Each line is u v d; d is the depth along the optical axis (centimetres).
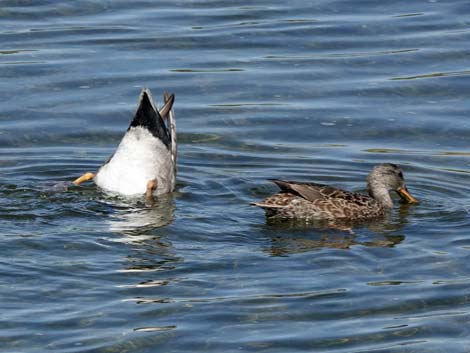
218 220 1602
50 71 2197
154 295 1335
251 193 1722
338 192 1652
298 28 2412
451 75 2194
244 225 1580
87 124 2002
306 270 1417
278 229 1572
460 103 2091
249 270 1412
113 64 2236
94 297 1326
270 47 2323
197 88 2148
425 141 1956
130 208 1647
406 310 1316
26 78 2164
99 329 1252
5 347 1209
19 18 2456
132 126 1723
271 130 1995
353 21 2445
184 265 1421
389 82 2170
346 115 2048
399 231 1576
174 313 1293
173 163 1753
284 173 1822
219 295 1338
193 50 2309
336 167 1853
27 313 1282
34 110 2041
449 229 1584
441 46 2316
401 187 1706
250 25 2431
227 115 2047
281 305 1317
